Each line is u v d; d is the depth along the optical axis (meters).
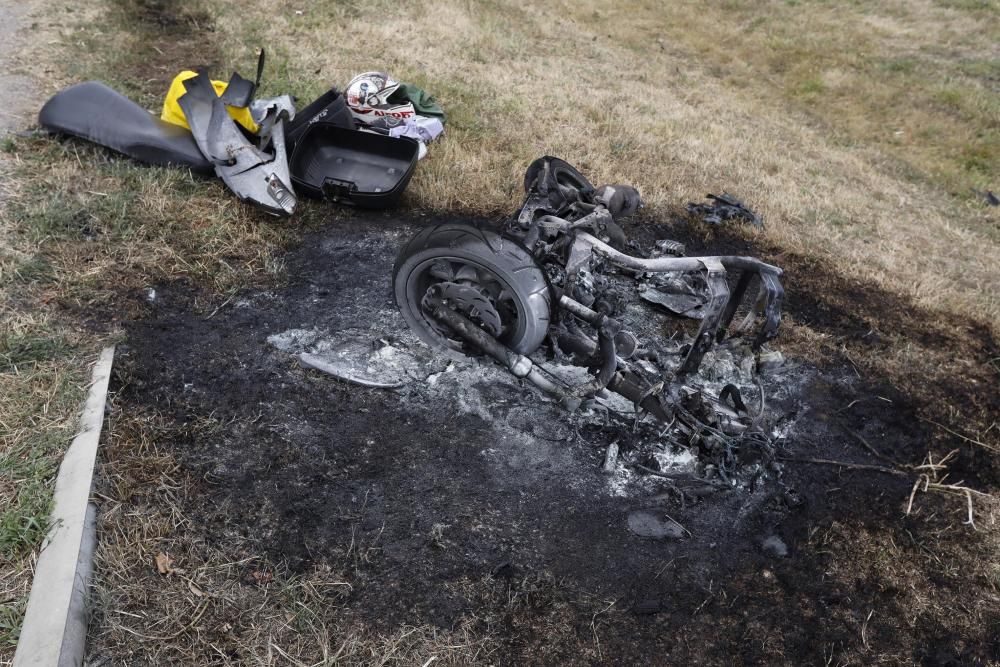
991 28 16.53
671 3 18.17
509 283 3.88
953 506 4.14
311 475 3.62
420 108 7.80
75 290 4.43
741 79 13.85
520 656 3.03
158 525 3.18
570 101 9.58
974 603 3.60
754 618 3.35
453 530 3.49
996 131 11.94
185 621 2.86
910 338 5.61
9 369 3.73
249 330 4.52
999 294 6.52
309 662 2.83
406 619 3.07
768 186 8.00
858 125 12.06
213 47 8.96
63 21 8.72
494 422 4.13
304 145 6.15
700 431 4.04
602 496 3.80
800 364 5.10
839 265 6.52
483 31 12.16
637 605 3.31
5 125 6.08
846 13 17.97
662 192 7.29
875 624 3.43
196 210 5.49
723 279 4.13
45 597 2.69
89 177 5.54
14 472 3.17
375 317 4.84
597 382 4.04
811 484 4.12
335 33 10.34
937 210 8.57
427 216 6.14
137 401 3.81
